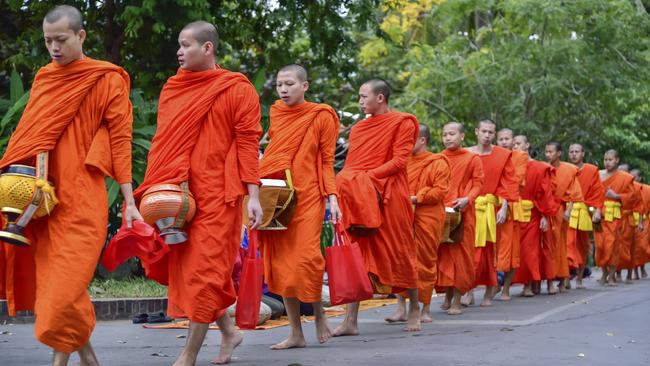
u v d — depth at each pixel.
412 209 12.39
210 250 8.40
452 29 31.80
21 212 7.30
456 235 14.44
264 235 10.62
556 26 27.72
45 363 9.49
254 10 22.45
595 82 28.17
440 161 13.49
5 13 22.08
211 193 8.45
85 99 7.55
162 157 8.45
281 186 10.23
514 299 18.30
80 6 20.41
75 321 7.34
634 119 34.56
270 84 24.78
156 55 21.48
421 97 29.03
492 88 28.38
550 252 19.50
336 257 10.62
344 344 10.86
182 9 18.89
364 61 32.50
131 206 7.74
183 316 8.69
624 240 24.59
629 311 15.00
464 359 9.48
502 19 29.50
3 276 7.83
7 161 7.45
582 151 22.36
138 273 17.89
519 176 17.86
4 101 16.48
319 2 21.86
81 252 7.39
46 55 20.19
